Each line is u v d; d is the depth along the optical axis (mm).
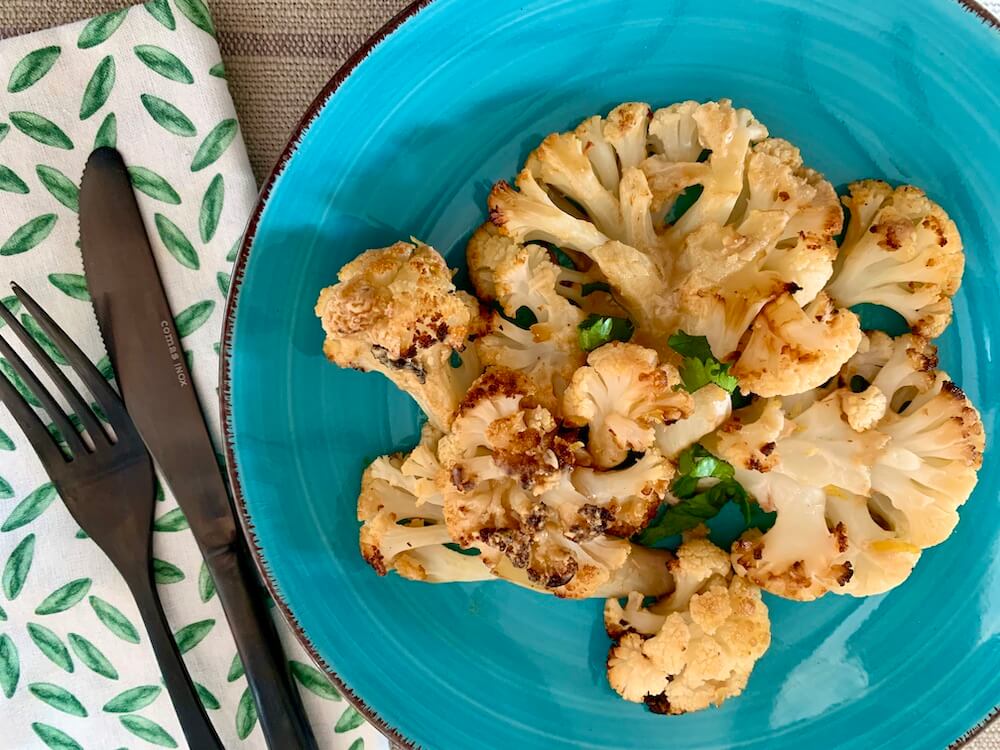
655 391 255
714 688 288
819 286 268
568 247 278
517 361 277
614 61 278
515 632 298
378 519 280
